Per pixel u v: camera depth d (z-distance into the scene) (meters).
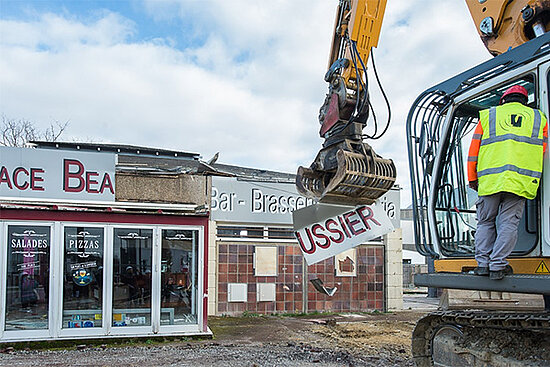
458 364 4.75
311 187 5.38
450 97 4.78
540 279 3.69
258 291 13.95
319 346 9.57
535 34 5.48
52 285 9.37
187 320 10.19
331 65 6.02
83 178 10.40
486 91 4.45
